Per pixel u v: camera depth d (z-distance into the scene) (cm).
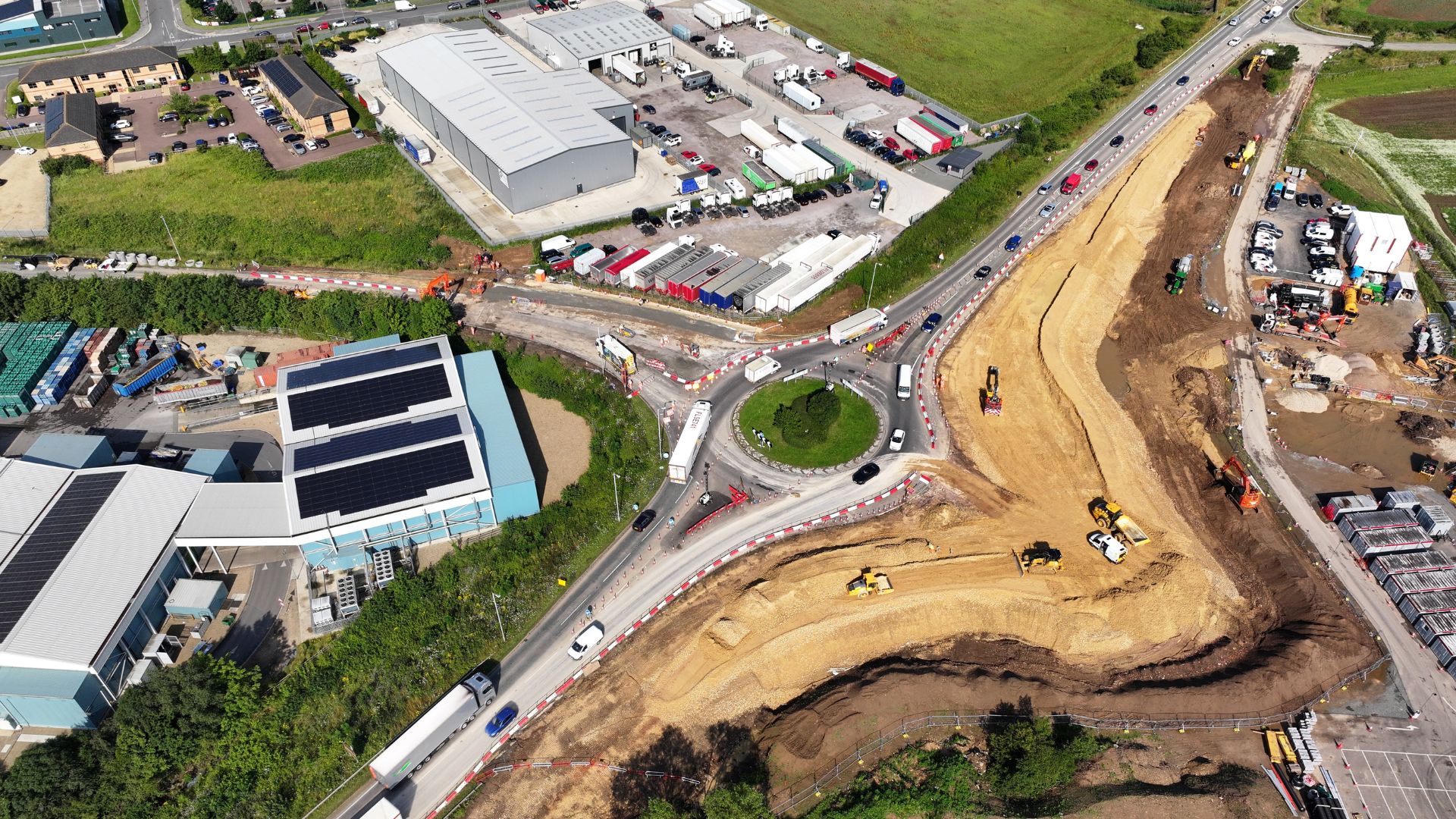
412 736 7612
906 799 7425
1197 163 16400
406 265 13700
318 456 9544
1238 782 7494
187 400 11338
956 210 14788
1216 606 9162
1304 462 10769
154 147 16362
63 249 13962
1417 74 19150
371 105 17238
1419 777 7612
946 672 8381
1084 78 19088
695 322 12681
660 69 19150
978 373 11938
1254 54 19562
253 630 8781
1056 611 9000
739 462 10656
